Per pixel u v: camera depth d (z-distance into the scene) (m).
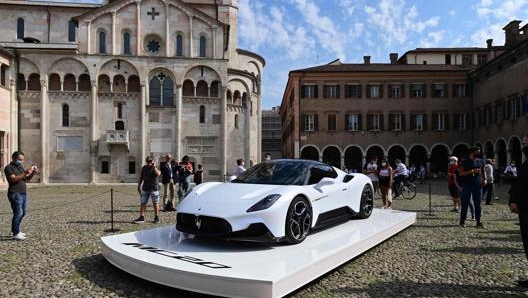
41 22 52.66
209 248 7.80
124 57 46.06
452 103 54.47
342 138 54.28
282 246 7.95
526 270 7.78
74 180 45.31
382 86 54.38
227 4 55.31
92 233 11.84
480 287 6.80
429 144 54.28
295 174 9.49
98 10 46.38
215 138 47.44
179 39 48.31
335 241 8.38
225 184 9.15
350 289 6.66
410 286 6.82
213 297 6.22
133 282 7.06
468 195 12.91
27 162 44.75
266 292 5.73
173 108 46.81
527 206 6.91
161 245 8.04
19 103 44.84
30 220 14.66
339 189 10.11
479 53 65.69
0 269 7.89
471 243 10.23
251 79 51.12
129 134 46.03
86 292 6.54
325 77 54.34
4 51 41.91
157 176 14.12
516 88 42.84
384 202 16.91
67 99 45.50
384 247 9.77
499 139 46.59
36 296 6.34
